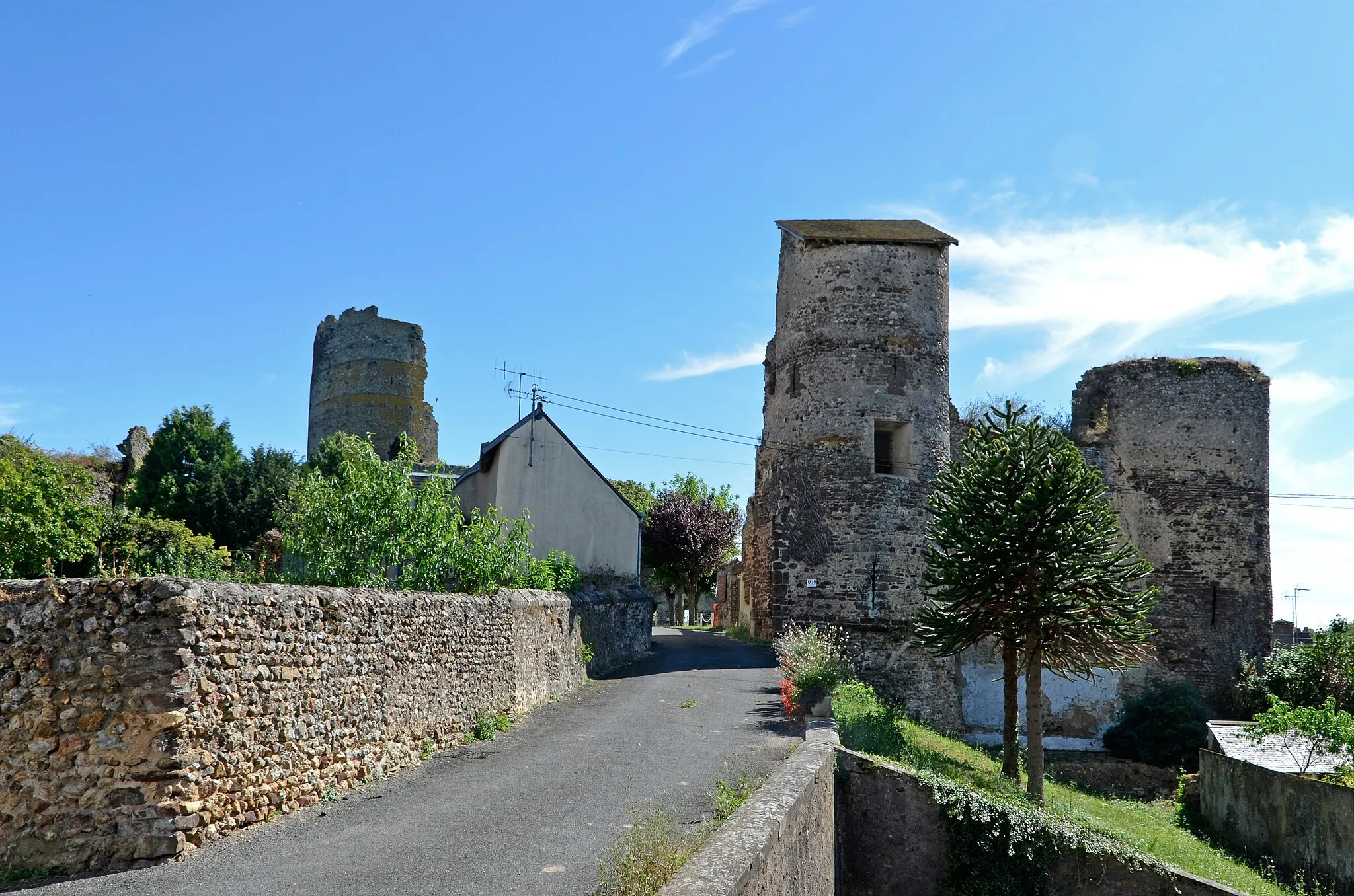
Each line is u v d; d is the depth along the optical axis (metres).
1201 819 19.19
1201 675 27.28
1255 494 28.39
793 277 25.48
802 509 24.12
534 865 7.28
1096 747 26.03
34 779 7.16
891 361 24.31
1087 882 12.09
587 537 25.75
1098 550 15.61
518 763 11.30
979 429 17.22
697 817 8.79
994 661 25.41
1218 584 27.69
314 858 7.37
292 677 8.80
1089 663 16.41
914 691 23.44
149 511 26.11
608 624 22.31
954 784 12.27
